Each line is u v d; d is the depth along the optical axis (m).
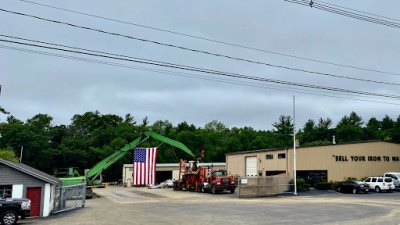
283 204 26.47
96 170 37.97
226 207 24.75
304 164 45.66
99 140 102.56
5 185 22.55
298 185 41.09
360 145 46.38
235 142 101.62
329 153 44.50
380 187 38.19
